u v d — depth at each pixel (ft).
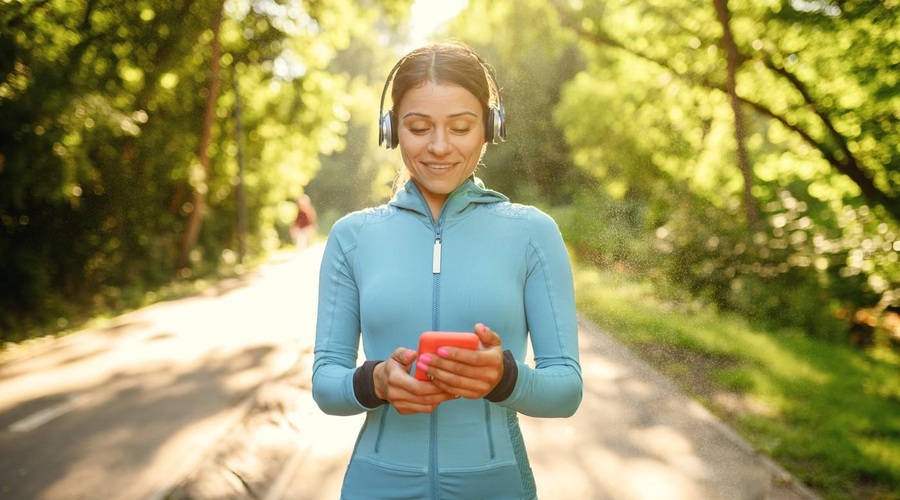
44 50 40.16
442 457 5.13
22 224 41.86
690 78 45.11
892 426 18.06
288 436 17.35
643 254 44.11
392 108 5.59
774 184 43.24
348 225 5.54
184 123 59.41
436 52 5.20
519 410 4.81
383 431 5.27
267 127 75.00
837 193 41.09
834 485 14.46
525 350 5.33
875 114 35.63
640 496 13.96
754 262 34.71
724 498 13.82
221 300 43.06
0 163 36.47
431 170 5.17
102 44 46.19
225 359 25.85
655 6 43.62
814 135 40.50
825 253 33.42
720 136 48.47
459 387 4.32
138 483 14.71
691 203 46.26
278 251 90.79
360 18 66.54
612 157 58.13
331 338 5.41
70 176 39.01
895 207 35.50
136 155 52.90
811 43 36.99
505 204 5.47
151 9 51.49
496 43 55.26
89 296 45.55
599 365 24.53
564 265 5.34
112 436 17.70
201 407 19.94
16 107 35.86
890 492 14.20
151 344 29.48
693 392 21.08
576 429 17.80
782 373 23.24
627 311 34.50
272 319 34.71
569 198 100.53
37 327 36.01
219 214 75.97
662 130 52.54
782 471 15.08
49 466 15.79
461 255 5.21
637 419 18.56
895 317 35.50
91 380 23.68
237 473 15.12
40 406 20.72
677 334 29.01
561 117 63.00
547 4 49.44
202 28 55.31
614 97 55.11
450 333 4.34
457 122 5.11
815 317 31.60
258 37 64.28
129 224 52.13
